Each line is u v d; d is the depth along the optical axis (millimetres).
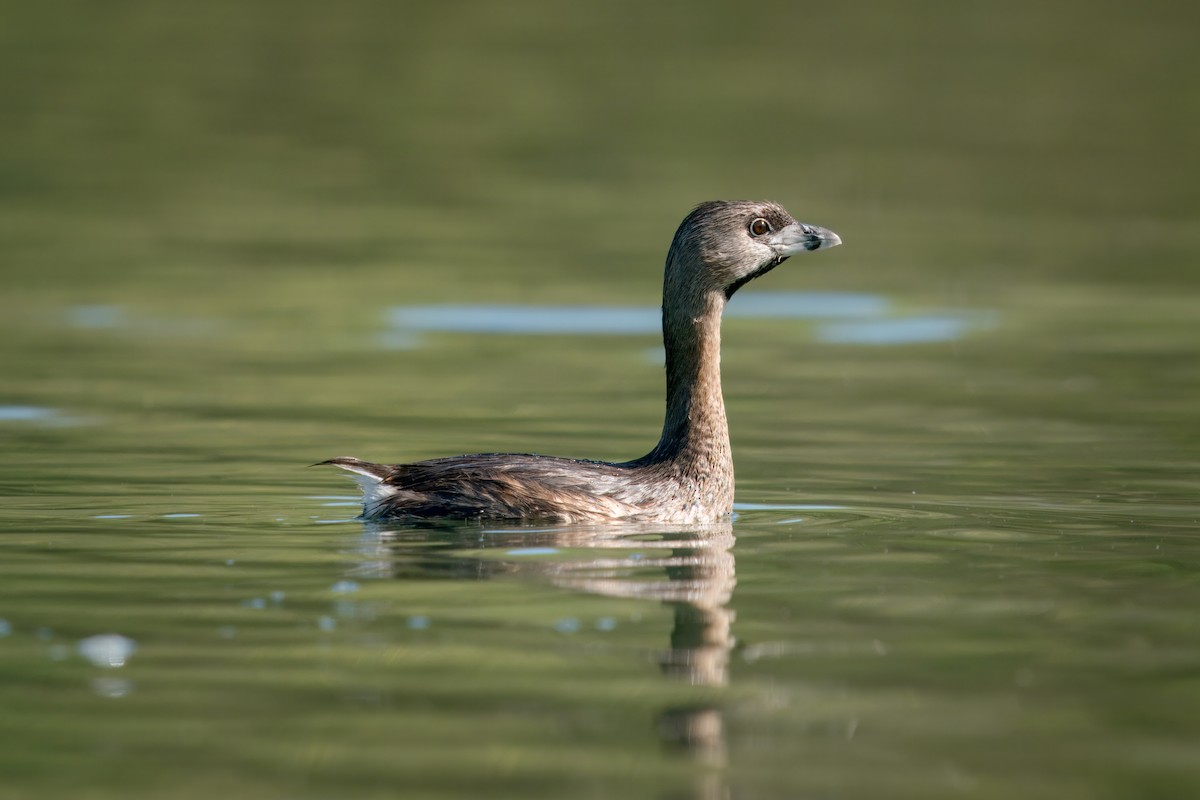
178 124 39156
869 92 44062
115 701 8484
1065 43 50969
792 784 7500
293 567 11109
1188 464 15594
